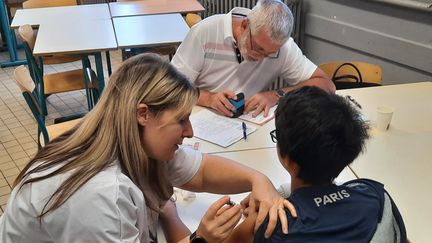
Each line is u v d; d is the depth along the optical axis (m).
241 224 1.18
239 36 2.10
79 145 1.08
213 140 1.82
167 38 3.20
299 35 3.71
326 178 1.03
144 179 1.17
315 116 0.98
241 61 2.18
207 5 4.62
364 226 0.96
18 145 3.38
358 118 1.03
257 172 1.42
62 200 1.00
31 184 1.06
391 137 1.83
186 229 1.31
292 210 1.00
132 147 1.06
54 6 4.31
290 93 1.07
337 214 0.97
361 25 3.17
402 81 3.02
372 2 3.01
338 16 3.35
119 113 1.04
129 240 1.04
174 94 1.06
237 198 1.45
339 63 2.71
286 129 1.01
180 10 3.96
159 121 1.07
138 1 4.30
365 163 1.63
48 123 3.74
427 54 2.76
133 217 1.07
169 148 1.11
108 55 3.98
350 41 3.29
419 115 2.04
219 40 2.15
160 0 4.33
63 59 3.73
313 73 2.30
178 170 1.42
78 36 3.26
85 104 4.10
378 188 1.08
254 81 2.28
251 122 1.97
